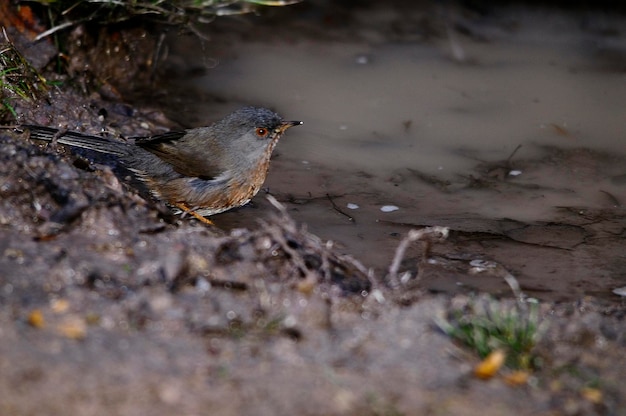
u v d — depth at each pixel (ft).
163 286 28.30
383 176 42.55
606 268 34.58
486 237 36.96
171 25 51.11
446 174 42.98
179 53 54.03
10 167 32.48
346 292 29.81
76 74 46.34
